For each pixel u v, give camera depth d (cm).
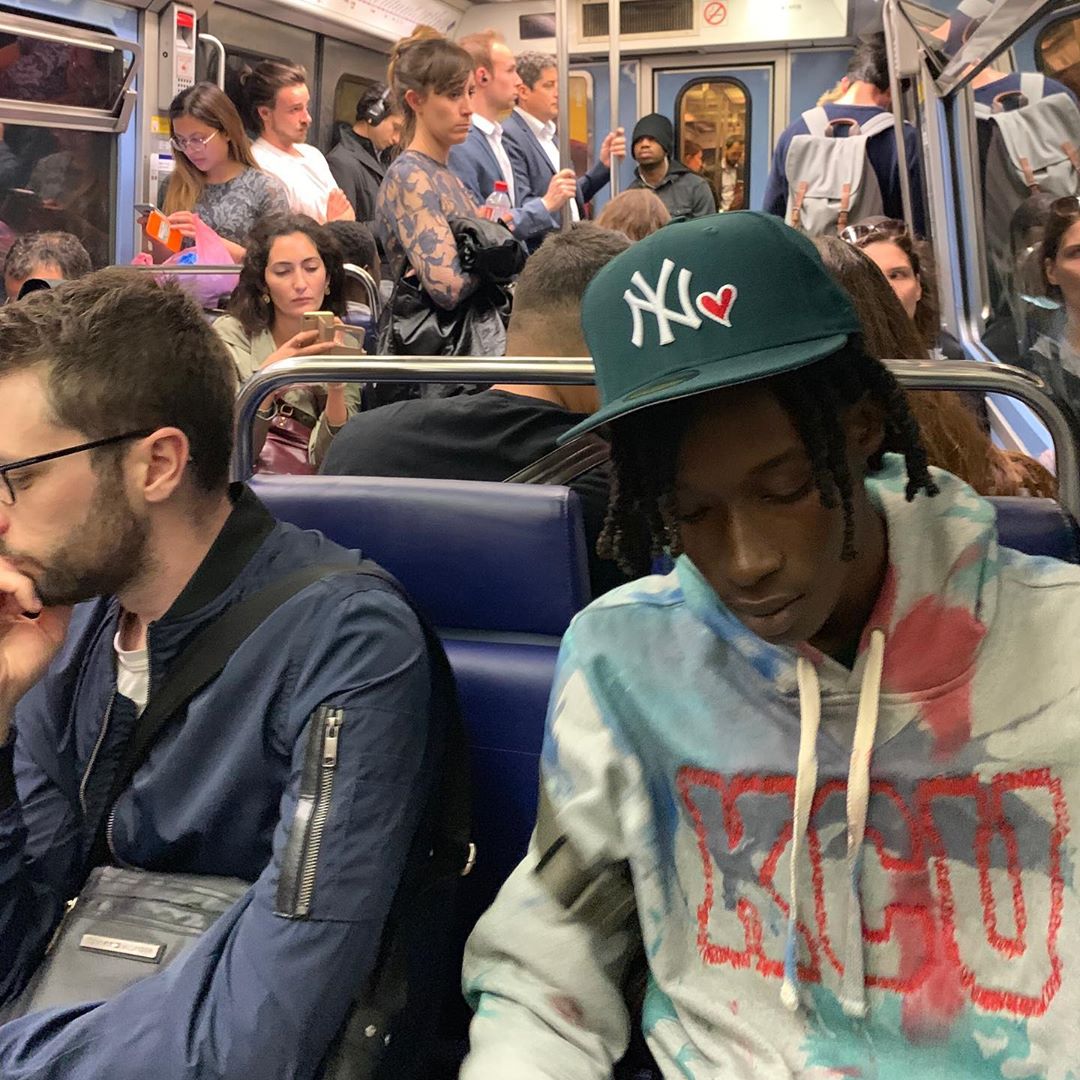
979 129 387
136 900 113
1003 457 173
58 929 115
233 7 616
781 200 529
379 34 736
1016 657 89
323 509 139
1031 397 133
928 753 90
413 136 326
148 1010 101
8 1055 101
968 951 91
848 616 92
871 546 90
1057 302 305
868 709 90
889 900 92
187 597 115
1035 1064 88
